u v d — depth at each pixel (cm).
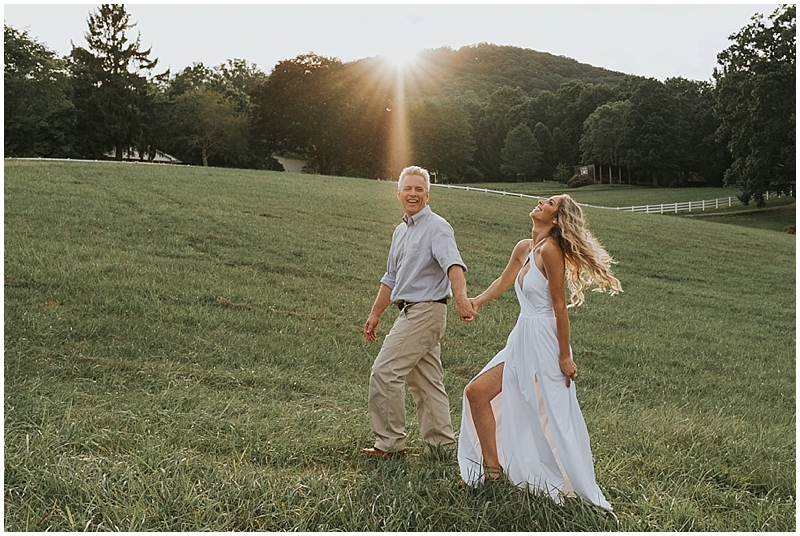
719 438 566
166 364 702
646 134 8181
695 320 1381
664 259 2100
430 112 8681
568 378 401
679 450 504
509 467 402
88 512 343
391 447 445
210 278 1173
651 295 1591
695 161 8319
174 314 910
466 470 405
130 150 6144
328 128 6944
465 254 1792
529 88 18175
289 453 444
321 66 7000
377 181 3588
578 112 10512
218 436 471
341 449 465
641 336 1170
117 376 635
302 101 6838
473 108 11519
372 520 352
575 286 439
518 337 410
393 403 446
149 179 2277
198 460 418
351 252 1599
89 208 1595
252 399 607
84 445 429
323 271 1373
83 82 5728
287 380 689
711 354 1109
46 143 5569
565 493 391
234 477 388
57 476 368
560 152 10281
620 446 507
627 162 8356
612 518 373
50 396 541
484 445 410
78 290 959
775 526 382
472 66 19512
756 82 4525
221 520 348
